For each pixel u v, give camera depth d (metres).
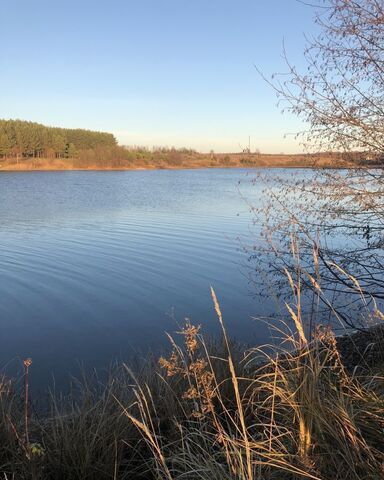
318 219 5.66
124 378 4.50
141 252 16.28
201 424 3.39
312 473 2.67
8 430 3.22
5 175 92.38
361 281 6.45
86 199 39.25
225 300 10.47
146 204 34.34
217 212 28.33
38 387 6.51
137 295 11.37
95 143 149.00
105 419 3.45
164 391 3.95
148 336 8.73
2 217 26.45
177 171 126.62
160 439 3.44
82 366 7.11
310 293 6.09
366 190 5.33
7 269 13.82
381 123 5.21
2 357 7.86
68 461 3.20
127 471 3.26
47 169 122.69
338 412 2.89
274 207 5.78
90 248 17.05
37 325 9.36
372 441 2.91
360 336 5.53
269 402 3.58
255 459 2.88
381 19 4.88
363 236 5.64
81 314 10.02
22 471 2.96
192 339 3.53
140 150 150.38
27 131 127.25
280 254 5.59
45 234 20.30
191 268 13.82
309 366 3.16
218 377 3.96
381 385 3.49
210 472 2.82
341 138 5.32
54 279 12.82
